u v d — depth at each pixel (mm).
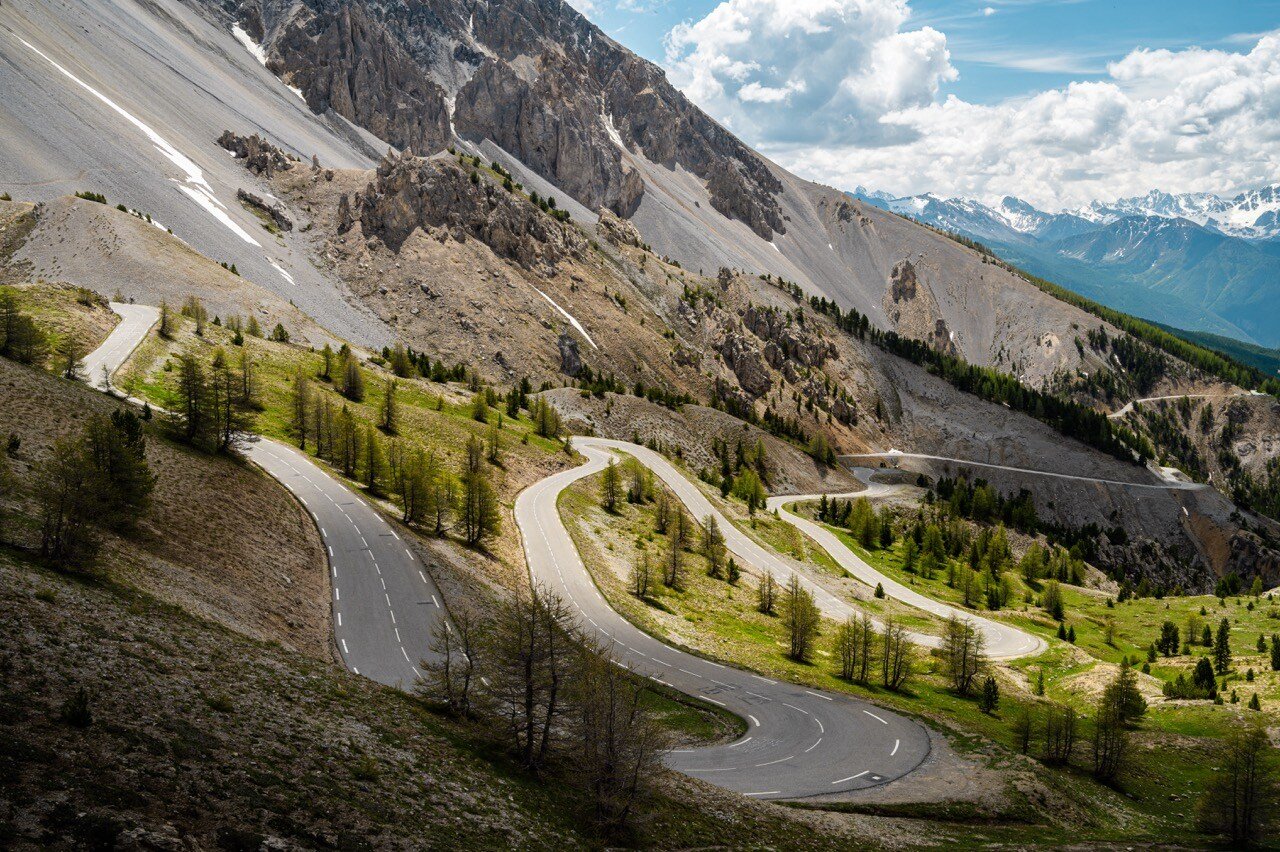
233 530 74188
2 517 49500
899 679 99812
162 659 36688
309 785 30281
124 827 22156
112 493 56281
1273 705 96625
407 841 29047
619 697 43000
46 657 31469
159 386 117625
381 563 84688
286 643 57781
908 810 58500
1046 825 61156
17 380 79812
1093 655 127438
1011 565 190250
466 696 48312
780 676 89688
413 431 143875
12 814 20875
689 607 113250
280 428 124688
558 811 39656
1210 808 65062
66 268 178625
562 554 115250
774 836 45969
